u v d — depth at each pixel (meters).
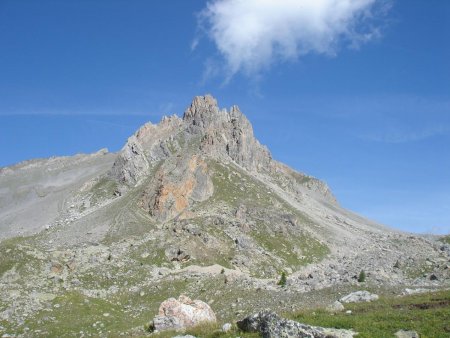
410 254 169.12
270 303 65.12
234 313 63.38
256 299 69.69
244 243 153.38
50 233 182.38
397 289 66.44
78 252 117.50
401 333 31.19
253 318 33.94
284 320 32.12
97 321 70.38
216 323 39.28
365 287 68.44
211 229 159.75
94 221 188.25
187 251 133.88
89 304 78.19
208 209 186.38
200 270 116.88
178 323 45.97
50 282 91.75
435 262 125.56
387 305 42.25
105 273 105.38
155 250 132.38
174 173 198.50
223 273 104.69
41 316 70.19
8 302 74.81
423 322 33.44
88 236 167.88
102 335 60.97
